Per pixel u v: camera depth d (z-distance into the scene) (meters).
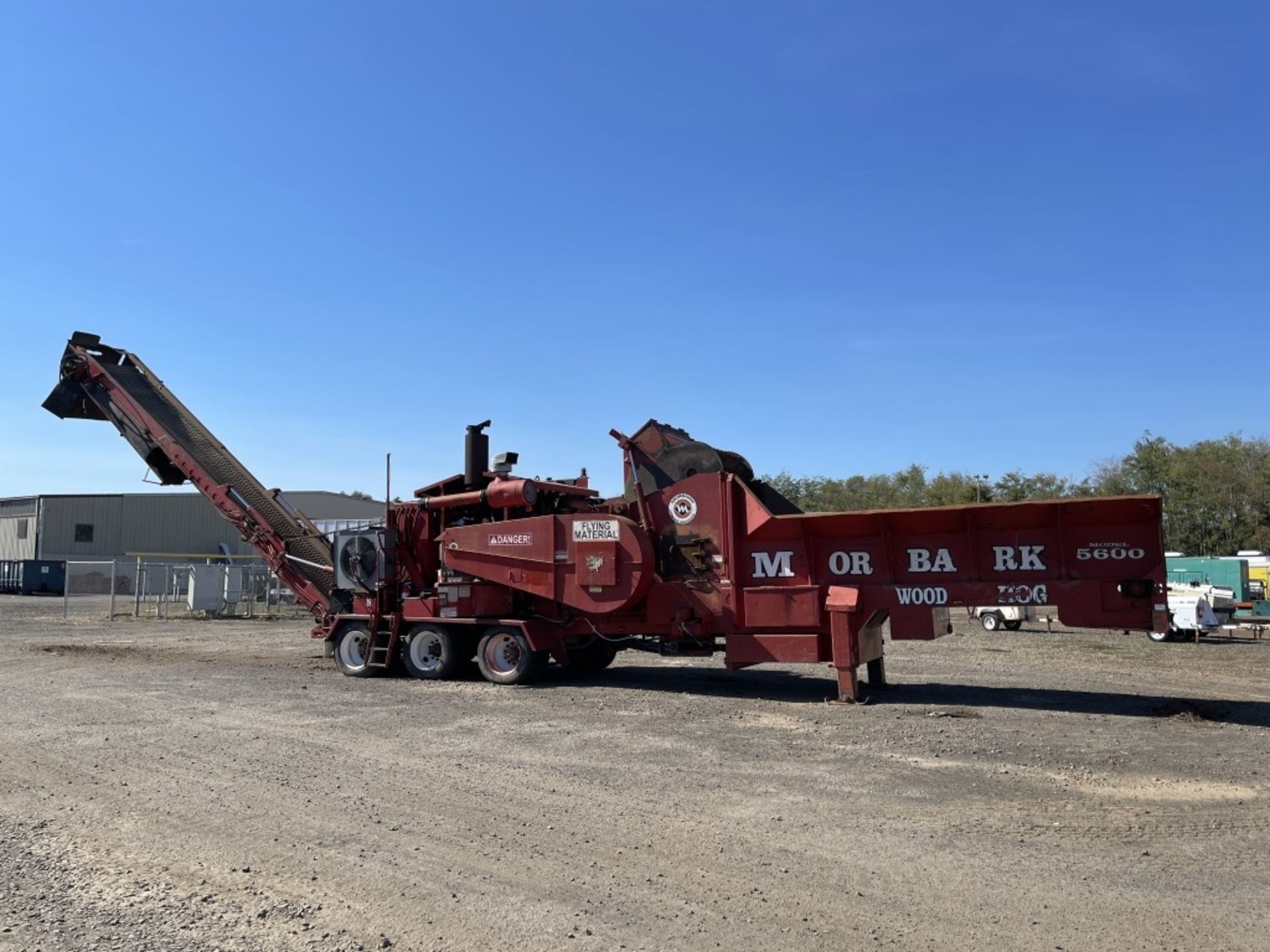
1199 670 17.84
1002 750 9.65
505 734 10.62
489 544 15.41
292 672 16.88
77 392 19.58
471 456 16.45
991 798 7.75
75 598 51.16
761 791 8.02
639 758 9.37
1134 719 11.48
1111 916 5.21
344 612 17.05
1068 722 11.29
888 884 5.75
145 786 8.20
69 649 21.30
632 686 14.91
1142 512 11.64
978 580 12.49
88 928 5.11
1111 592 11.79
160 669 17.19
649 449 14.70
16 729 10.94
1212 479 63.34
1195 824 6.99
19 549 65.94
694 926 5.13
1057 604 12.05
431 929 5.11
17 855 6.35
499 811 7.41
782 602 13.52
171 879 5.88
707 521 14.12
